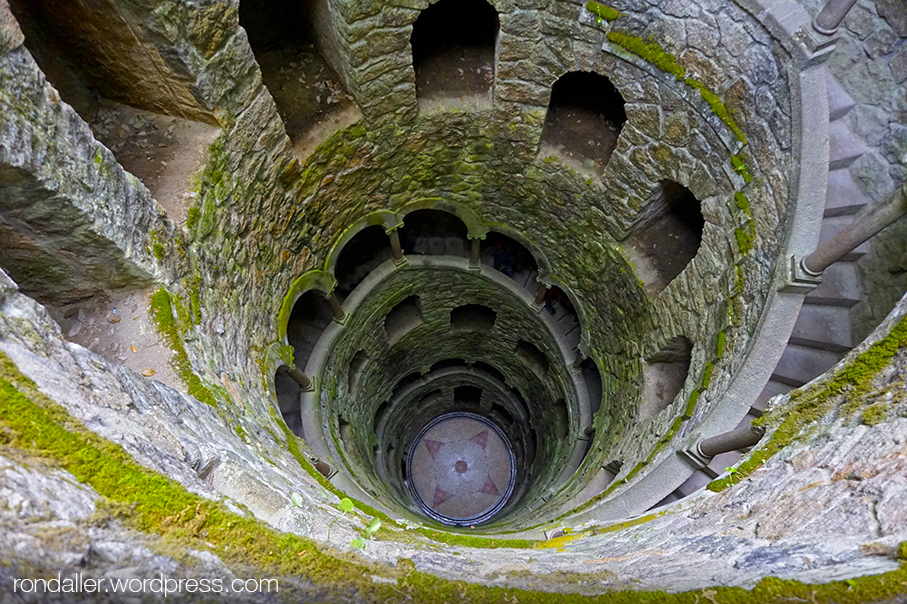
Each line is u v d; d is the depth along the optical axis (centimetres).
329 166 710
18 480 155
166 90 482
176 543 186
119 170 389
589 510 570
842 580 186
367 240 1037
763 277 517
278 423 565
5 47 276
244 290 612
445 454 1555
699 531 314
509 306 1131
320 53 698
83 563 150
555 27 605
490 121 749
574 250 897
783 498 287
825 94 445
